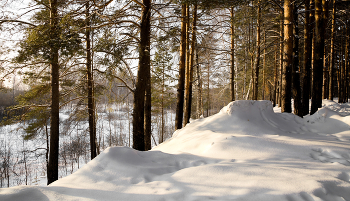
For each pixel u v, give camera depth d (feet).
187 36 33.73
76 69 33.86
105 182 9.23
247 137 15.03
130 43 21.97
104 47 19.90
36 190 8.10
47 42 20.12
